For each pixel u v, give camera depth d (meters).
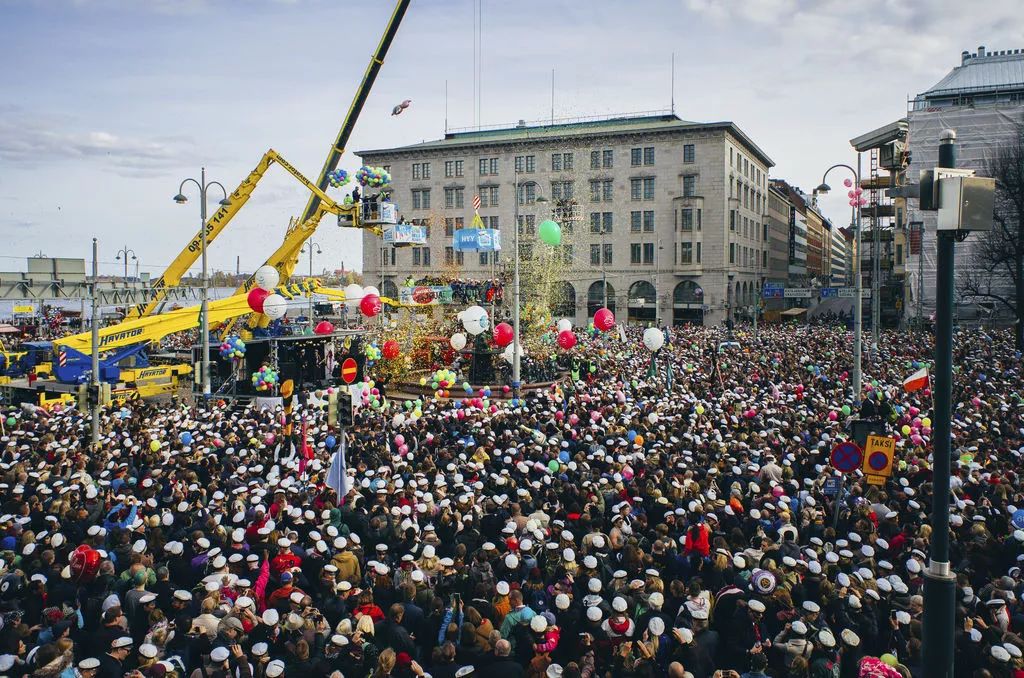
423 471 14.66
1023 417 21.09
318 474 15.17
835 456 12.45
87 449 17.58
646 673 7.16
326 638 8.14
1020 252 46.34
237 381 32.53
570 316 83.75
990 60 67.69
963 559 10.55
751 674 7.38
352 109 36.22
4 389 31.08
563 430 18.42
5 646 7.73
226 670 7.34
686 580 9.89
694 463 15.26
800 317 90.50
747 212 90.50
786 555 10.23
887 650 8.57
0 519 11.36
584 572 9.57
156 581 9.58
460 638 8.01
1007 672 7.36
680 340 51.34
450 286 50.78
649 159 81.25
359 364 35.09
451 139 93.69
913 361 34.66
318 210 34.72
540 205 83.62
